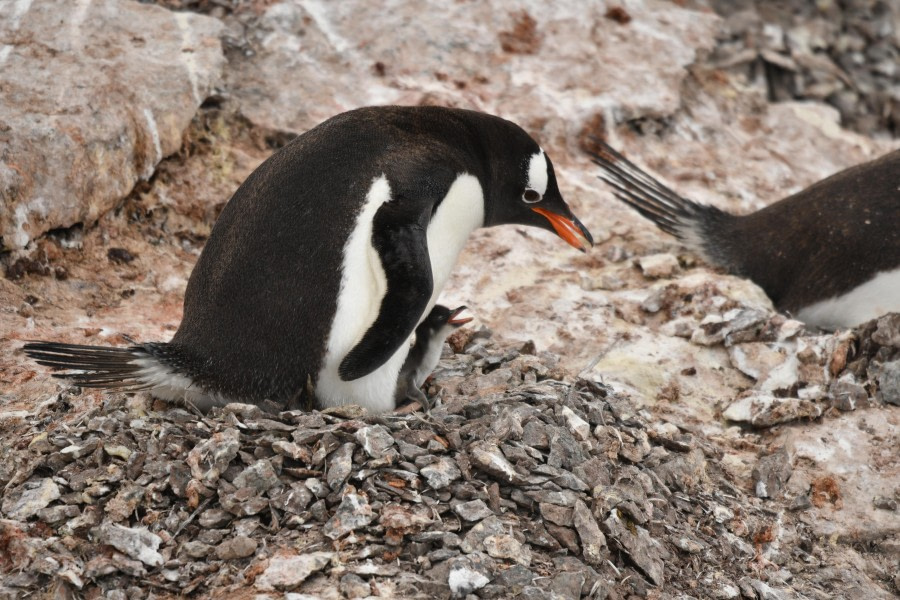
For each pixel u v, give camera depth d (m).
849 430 10.31
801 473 9.80
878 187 12.08
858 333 11.21
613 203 14.29
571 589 7.11
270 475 7.48
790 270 12.44
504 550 7.22
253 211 8.13
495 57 15.80
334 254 7.92
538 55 16.08
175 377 7.99
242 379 8.06
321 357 8.02
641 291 12.41
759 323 11.38
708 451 9.84
